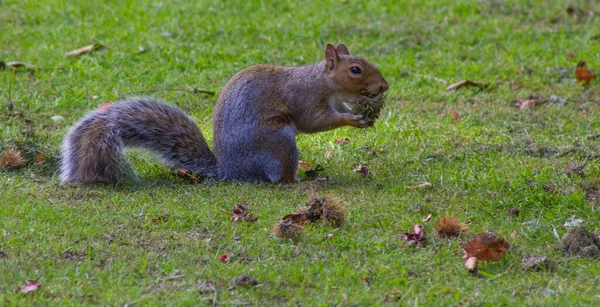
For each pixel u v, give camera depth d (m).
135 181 10.44
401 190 10.21
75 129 10.59
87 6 19.81
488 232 8.73
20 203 9.43
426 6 20.33
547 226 9.05
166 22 18.64
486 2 20.42
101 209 9.34
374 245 8.45
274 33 18.03
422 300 7.29
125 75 15.17
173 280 7.56
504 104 14.48
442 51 17.27
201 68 15.73
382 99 10.91
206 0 20.33
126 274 7.61
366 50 17.33
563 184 10.41
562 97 14.77
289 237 8.56
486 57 16.92
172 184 10.49
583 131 12.82
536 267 7.98
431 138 12.45
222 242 8.46
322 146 12.02
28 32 17.66
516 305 7.20
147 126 10.69
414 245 8.53
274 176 10.63
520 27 18.94
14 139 11.46
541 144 12.13
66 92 14.05
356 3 20.47
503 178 10.60
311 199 9.28
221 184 10.51
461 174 10.84
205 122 13.20
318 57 16.69
